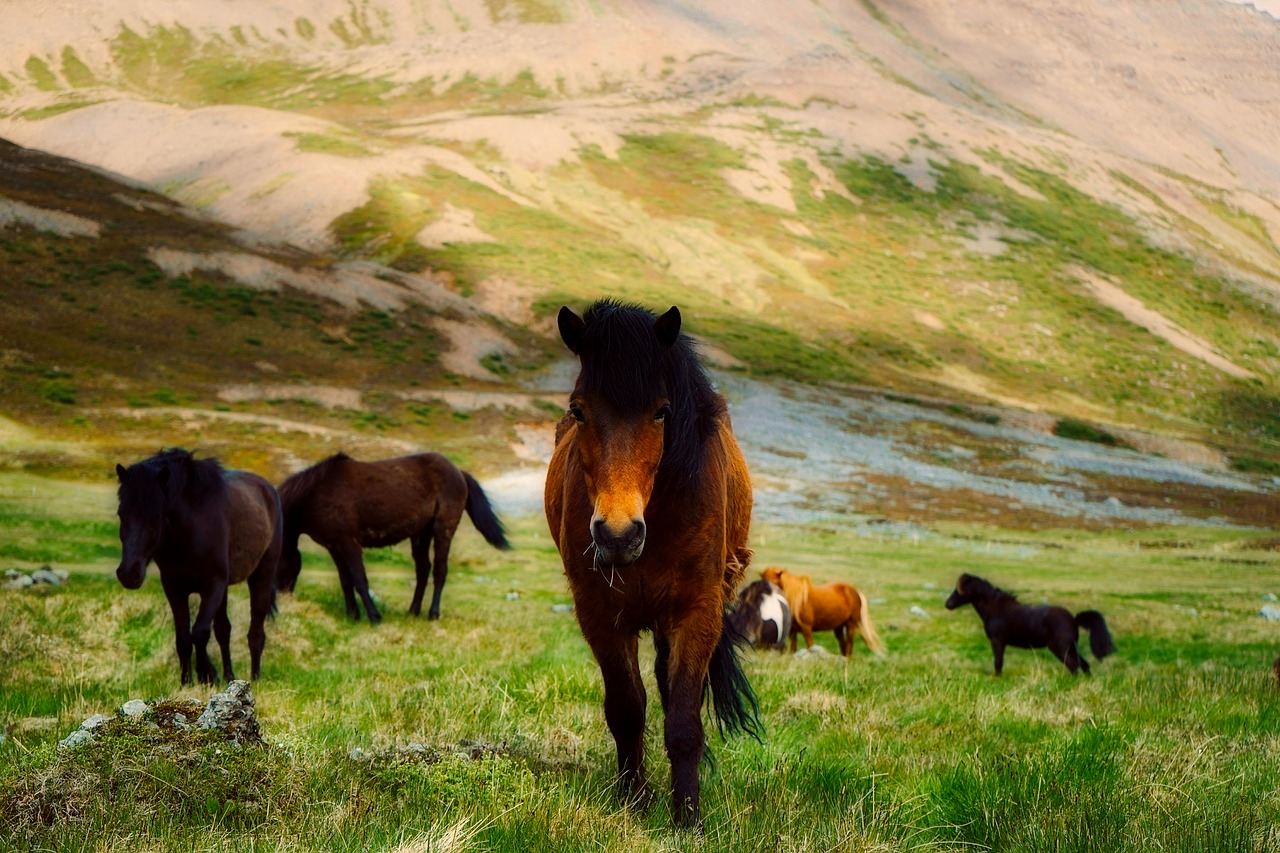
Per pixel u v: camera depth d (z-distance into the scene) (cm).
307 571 2530
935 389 9612
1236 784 531
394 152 14100
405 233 11375
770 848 411
